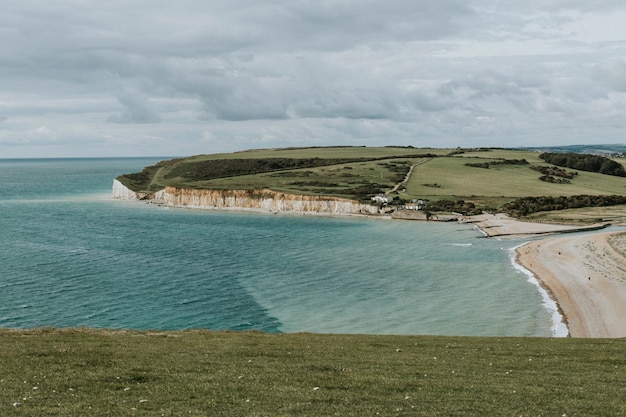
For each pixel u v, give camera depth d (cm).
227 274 8200
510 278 7900
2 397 1936
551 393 2192
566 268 8375
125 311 6197
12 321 5731
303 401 1991
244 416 1805
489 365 2748
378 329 5603
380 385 2258
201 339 3422
